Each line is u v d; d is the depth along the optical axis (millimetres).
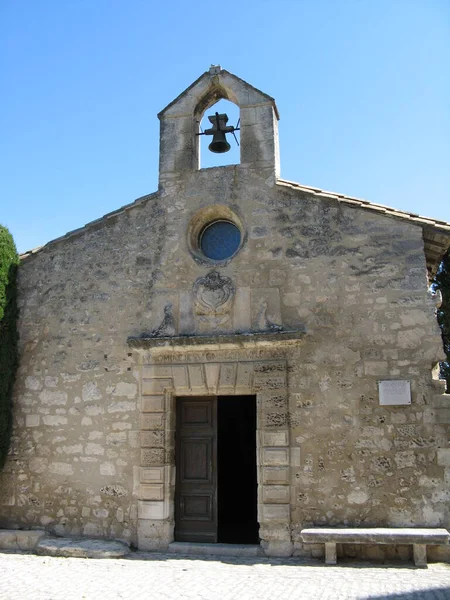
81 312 10305
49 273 10672
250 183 10047
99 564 8102
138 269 10203
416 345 8773
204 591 6609
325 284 9312
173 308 9844
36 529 9578
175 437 9672
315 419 8891
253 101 10367
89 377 9961
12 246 10750
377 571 7527
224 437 14031
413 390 8641
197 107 10914
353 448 8672
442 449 8375
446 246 9406
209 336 9336
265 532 8680
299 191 9750
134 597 6387
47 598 6340
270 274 9570
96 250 10516
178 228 10195
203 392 9461
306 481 8727
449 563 7973
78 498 9539
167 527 9094
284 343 9133
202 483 9469
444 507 8227
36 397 10141
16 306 10617
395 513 8352
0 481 9922
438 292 8883
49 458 9820
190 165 10438
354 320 9078
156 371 9625
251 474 13773
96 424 9734
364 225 9367
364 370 8867
